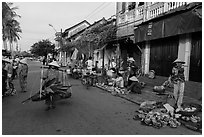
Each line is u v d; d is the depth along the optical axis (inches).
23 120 209.0
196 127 187.8
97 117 223.0
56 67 289.7
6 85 338.3
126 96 336.2
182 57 396.5
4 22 1211.9
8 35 1560.0
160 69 468.8
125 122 207.5
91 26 1027.9
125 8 651.5
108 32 681.6
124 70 489.7
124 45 636.1
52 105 253.1
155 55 486.3
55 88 251.4
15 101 295.6
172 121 201.5
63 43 1378.0
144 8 531.8
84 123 202.5
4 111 241.8
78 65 734.5
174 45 422.9
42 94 243.4
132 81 371.9
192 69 376.8
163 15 402.9
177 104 257.6
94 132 179.3
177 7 411.5
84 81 489.4
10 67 357.1
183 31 357.4
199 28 325.7
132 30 596.7
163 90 351.6
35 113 234.8
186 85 359.6
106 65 682.2
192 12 313.9
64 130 183.0
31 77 633.6
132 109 259.1
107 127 192.4
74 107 266.5
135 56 581.9
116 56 631.2
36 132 177.3
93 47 848.3
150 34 446.0
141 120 208.1
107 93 377.4
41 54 2395.4
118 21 681.6
